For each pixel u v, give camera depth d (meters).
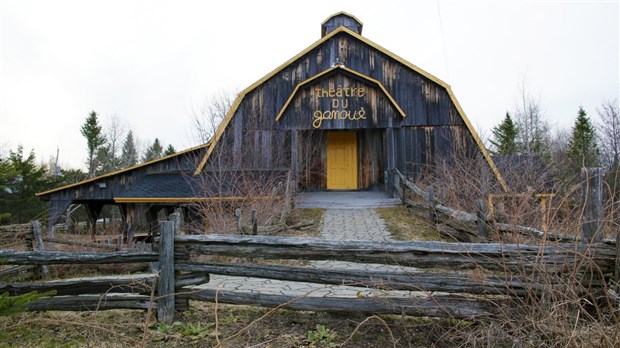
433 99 15.55
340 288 5.45
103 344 3.67
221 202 11.17
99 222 24.31
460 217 7.62
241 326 4.07
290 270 4.13
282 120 15.54
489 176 11.91
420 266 3.92
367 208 13.25
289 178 13.24
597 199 3.92
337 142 17.80
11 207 26.16
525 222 6.52
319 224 11.06
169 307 4.18
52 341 3.73
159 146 55.88
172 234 4.27
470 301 3.81
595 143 27.94
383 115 15.43
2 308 2.72
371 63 16.00
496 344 3.46
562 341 3.15
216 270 4.24
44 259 4.18
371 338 3.81
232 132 15.64
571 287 3.31
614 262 3.71
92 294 4.39
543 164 13.47
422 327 3.98
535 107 33.97
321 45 16.17
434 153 15.18
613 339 2.97
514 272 3.80
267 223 9.65
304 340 3.75
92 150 43.78
